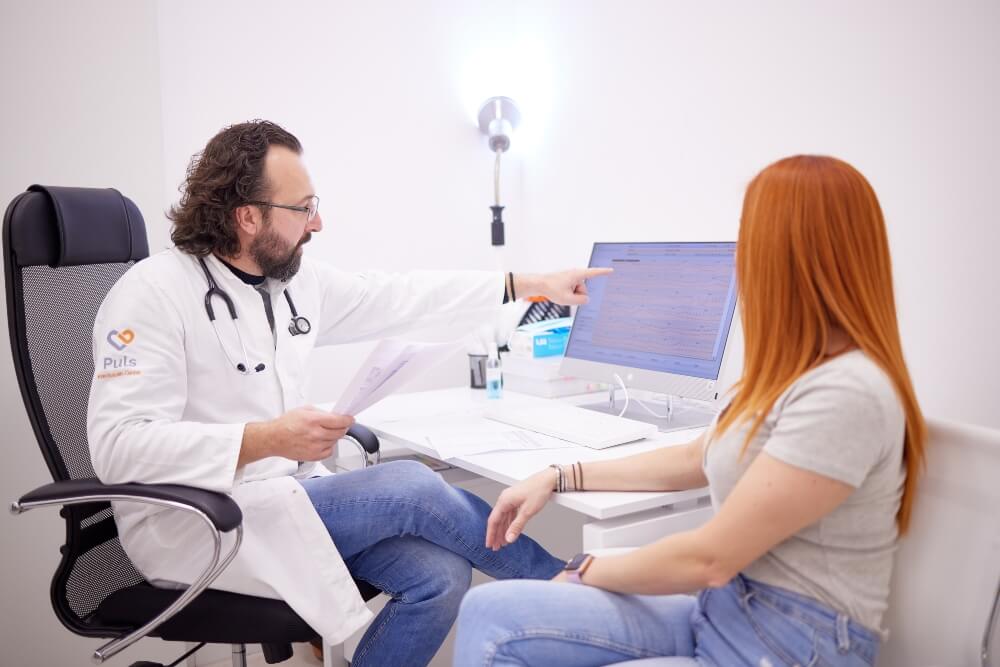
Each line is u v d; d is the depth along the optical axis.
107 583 1.51
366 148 2.47
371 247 2.50
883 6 1.65
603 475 1.34
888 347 0.98
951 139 1.55
